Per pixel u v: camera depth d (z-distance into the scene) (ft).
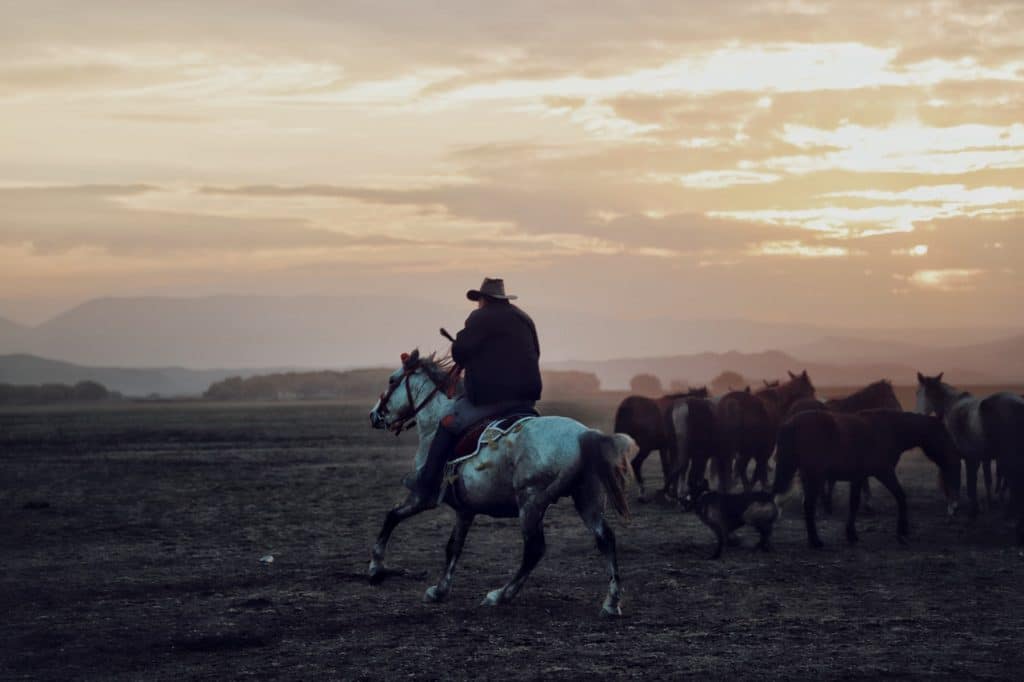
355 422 259.39
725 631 31.45
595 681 26.00
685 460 60.80
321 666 28.17
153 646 31.14
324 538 53.98
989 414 50.88
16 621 34.65
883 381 64.44
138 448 144.15
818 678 25.94
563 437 33.94
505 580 40.83
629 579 40.37
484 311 36.70
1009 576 40.22
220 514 65.05
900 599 36.04
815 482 47.65
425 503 38.17
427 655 29.01
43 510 67.26
